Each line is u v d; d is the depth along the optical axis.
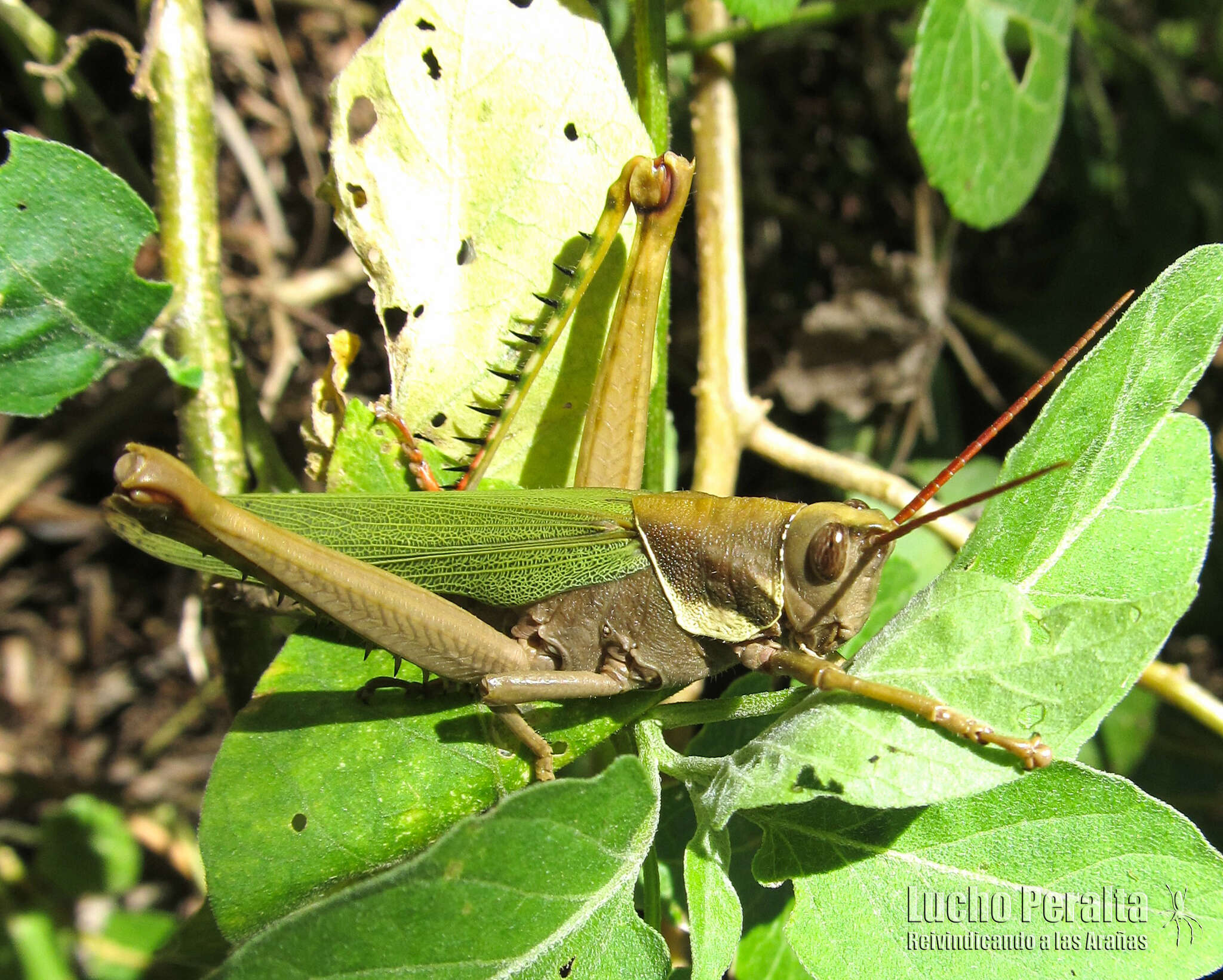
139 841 0.15
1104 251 0.16
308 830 0.08
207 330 0.11
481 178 0.10
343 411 0.10
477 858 0.07
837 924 0.08
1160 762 0.14
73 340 0.10
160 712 0.16
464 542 0.10
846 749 0.08
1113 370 0.08
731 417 0.12
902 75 0.14
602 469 0.10
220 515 0.09
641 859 0.08
